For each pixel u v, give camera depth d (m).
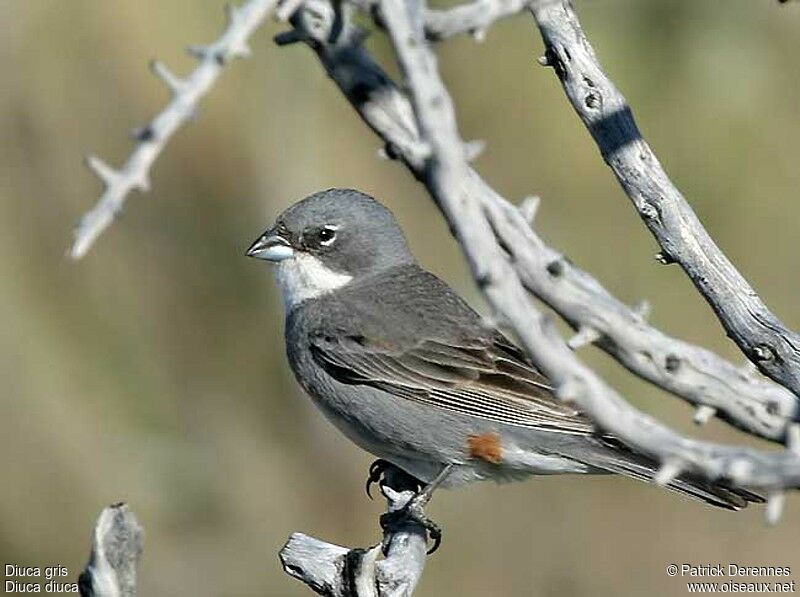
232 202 15.78
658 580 13.95
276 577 14.45
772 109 16.36
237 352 15.43
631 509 14.20
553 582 14.03
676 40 16.31
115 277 15.41
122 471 14.63
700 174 16.28
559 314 4.71
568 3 6.62
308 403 15.22
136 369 15.12
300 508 14.85
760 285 16.14
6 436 14.42
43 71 15.60
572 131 16.28
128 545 5.72
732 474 3.89
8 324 14.75
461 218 3.96
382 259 9.67
